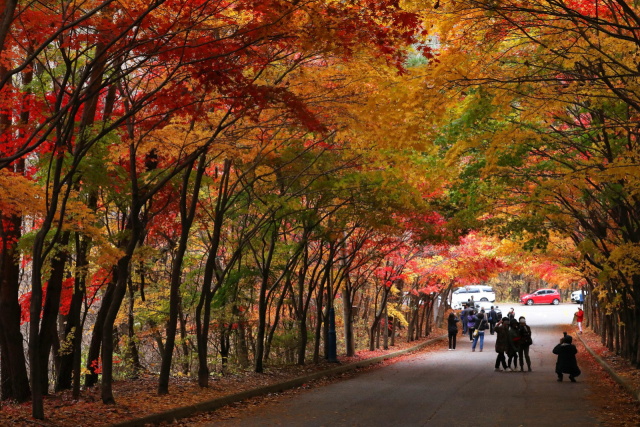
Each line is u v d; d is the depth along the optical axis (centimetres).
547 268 4147
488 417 1184
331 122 1324
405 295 3716
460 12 1005
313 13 895
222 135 1322
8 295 1395
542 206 1623
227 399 1385
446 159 1395
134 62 1084
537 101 1255
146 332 2050
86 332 2798
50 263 1405
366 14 916
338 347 3170
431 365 2452
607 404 1340
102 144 1263
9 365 1390
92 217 1202
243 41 922
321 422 1138
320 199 1872
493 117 1442
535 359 2698
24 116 1295
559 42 1112
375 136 1299
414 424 1108
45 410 1143
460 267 3209
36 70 1411
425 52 1008
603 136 1474
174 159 1452
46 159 1198
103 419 1058
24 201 1139
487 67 1155
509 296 9275
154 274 2355
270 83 1331
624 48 1096
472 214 1847
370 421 1144
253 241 1991
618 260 1433
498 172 1616
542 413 1230
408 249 2661
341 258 2356
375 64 1159
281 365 2225
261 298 1959
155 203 1756
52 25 954
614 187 1420
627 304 2145
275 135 1540
